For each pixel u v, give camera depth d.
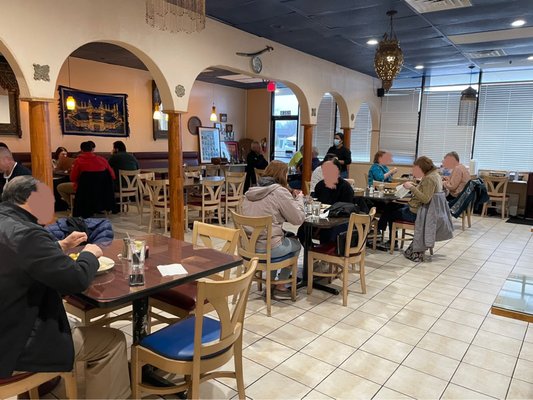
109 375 1.88
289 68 6.59
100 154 8.21
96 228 2.60
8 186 1.58
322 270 4.11
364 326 2.97
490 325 3.02
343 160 6.98
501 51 6.69
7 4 3.30
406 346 2.69
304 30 5.66
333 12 4.87
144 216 7.07
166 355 1.74
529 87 8.01
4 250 1.45
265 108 11.59
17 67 3.44
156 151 9.54
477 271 4.31
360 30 5.63
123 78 8.66
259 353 2.56
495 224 6.91
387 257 4.80
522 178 7.75
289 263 3.25
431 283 3.92
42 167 3.69
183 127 10.20
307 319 3.06
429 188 4.45
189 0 3.38
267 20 5.24
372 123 9.92
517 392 2.21
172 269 2.02
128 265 2.07
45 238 1.52
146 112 9.24
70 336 1.64
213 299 1.68
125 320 2.71
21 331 1.48
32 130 3.63
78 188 6.18
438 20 5.12
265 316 3.10
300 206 3.42
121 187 7.15
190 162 10.20
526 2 4.43
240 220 3.10
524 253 5.05
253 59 5.84
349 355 2.56
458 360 2.53
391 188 5.86
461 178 6.20
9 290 1.45
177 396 2.13
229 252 2.63
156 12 3.43
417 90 9.28
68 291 1.53
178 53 4.77
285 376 2.31
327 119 10.66
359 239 3.41
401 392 2.18
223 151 11.27
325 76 7.55
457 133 8.88
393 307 3.32
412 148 9.52
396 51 4.50
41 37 3.53
